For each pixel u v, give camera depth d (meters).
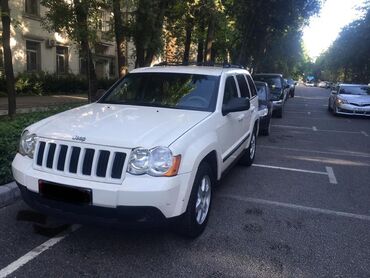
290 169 8.09
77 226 4.71
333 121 17.41
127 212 3.73
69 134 4.02
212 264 4.01
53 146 4.02
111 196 3.70
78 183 3.80
